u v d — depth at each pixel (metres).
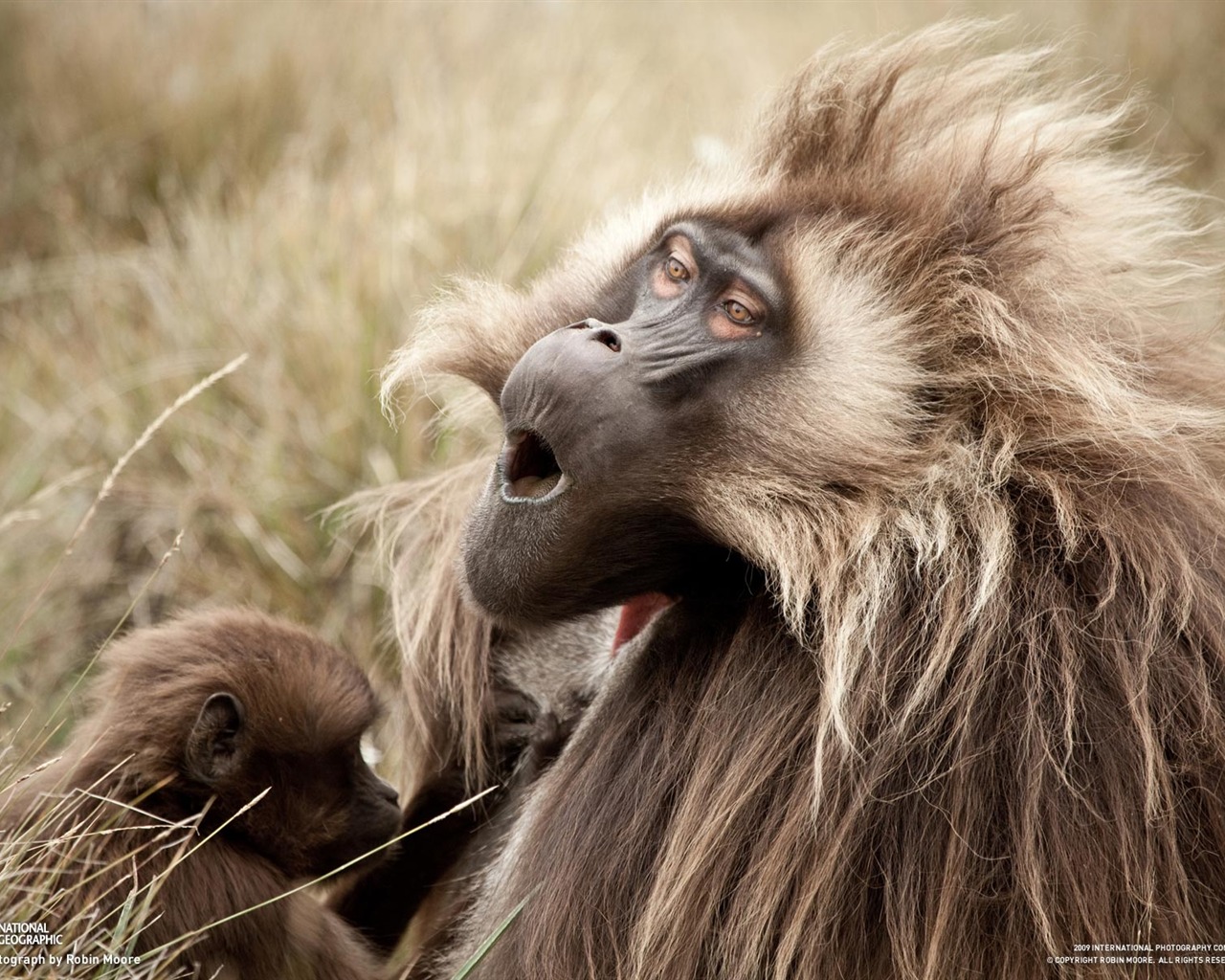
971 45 5.98
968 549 4.66
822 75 5.48
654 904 4.68
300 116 13.90
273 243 11.25
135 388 10.32
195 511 9.71
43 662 8.89
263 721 5.52
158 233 12.59
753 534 4.86
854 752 4.44
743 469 4.93
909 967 4.45
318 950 5.48
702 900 4.67
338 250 11.01
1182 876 4.43
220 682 5.52
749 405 4.95
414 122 12.98
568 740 5.75
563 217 11.39
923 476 4.83
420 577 6.45
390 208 11.42
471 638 6.00
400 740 6.99
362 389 9.88
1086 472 4.74
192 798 5.46
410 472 9.54
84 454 10.12
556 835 5.05
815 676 4.74
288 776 5.57
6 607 8.89
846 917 4.55
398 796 6.16
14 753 6.36
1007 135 5.37
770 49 17.38
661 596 5.52
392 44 14.73
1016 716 4.49
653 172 11.59
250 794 5.52
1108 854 4.42
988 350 4.93
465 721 6.01
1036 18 14.83
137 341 10.88
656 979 4.68
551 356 4.96
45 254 12.98
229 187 13.16
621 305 5.40
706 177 5.95
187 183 13.37
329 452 9.74
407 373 5.99
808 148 5.39
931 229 5.07
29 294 12.09
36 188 13.21
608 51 16.67
